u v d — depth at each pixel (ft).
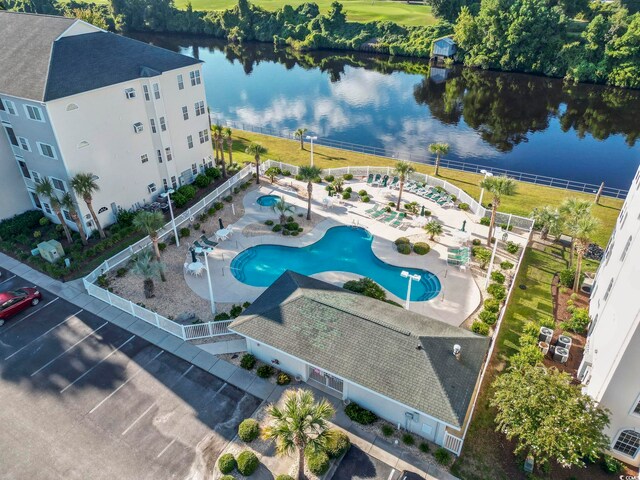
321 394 77.05
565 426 60.85
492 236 121.70
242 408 74.69
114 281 105.70
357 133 227.81
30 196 131.13
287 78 336.49
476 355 74.90
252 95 295.07
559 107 266.36
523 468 65.46
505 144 213.25
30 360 83.92
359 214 133.49
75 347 86.79
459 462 66.54
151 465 65.98
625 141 215.92
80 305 97.76
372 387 68.49
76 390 77.87
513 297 101.14
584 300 99.50
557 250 118.11
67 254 114.32
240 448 68.13
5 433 70.69
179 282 105.50
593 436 60.70
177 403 75.61
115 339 88.69
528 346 80.53
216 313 95.61
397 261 112.37
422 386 67.21
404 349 71.72
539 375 66.95
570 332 90.79
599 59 305.73
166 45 437.17
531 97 284.41
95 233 122.31
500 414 66.69
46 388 78.23
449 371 69.56
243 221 130.62
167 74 129.49
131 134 126.11
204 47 436.35
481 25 344.90
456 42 361.10
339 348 74.02
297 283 89.25
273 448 68.08
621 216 91.15
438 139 219.41
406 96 290.56
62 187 117.80
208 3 527.40
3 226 123.24
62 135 108.88
